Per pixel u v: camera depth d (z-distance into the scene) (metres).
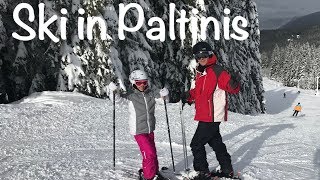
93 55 20.00
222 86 4.89
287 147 9.39
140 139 4.78
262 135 12.09
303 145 9.95
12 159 6.45
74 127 11.04
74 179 5.02
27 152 7.16
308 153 8.47
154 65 24.47
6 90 18.97
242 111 32.88
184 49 24.80
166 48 25.20
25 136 9.31
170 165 6.29
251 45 38.91
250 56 38.38
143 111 4.75
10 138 8.95
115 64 20.27
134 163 6.17
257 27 39.66
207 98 4.97
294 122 18.98
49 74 19.72
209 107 4.97
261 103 39.84
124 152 7.45
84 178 5.07
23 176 5.12
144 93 4.79
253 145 9.62
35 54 19.38
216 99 4.97
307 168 6.67
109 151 7.59
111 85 5.52
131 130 4.78
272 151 8.63
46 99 17.11
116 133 10.52
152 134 4.91
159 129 12.20
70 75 19.62
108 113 14.41
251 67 38.47
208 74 4.95
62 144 8.27
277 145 9.73
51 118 12.16
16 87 19.09
